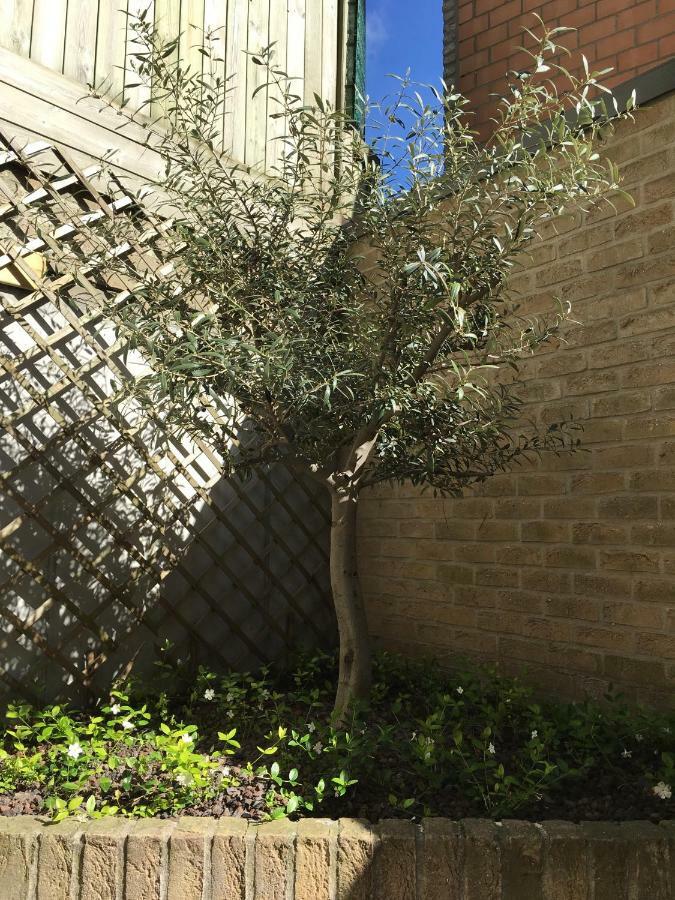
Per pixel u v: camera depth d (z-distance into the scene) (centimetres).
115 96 346
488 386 323
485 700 287
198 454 361
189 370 228
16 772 223
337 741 228
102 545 329
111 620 330
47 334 313
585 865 180
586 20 405
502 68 431
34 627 304
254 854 183
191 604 358
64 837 187
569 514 307
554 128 233
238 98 396
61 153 316
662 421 276
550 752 239
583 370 305
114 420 323
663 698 269
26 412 300
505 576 332
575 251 311
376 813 202
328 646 409
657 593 274
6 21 311
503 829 185
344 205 270
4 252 289
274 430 263
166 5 368
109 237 289
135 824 191
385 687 311
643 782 216
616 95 297
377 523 402
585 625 298
